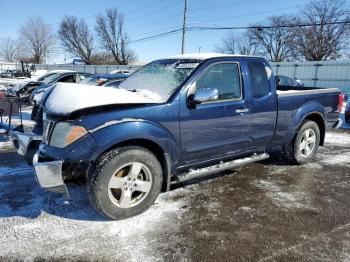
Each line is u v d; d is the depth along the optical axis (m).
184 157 4.00
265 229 3.46
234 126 4.39
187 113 3.88
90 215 3.68
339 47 48.44
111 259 2.90
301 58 52.69
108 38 64.75
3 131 7.47
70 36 69.31
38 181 3.28
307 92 5.48
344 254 3.05
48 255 2.94
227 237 3.29
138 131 3.47
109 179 3.40
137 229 3.41
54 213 3.71
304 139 5.65
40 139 3.79
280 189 4.57
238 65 4.47
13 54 78.44
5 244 3.08
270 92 4.83
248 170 5.36
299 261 2.93
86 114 3.32
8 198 4.08
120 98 3.54
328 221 3.67
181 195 4.28
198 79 4.03
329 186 4.73
